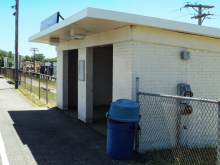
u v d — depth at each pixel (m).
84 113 8.09
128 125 4.80
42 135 6.41
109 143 5.00
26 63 87.31
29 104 11.24
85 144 5.82
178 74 6.23
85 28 6.23
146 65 5.73
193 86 6.47
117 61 6.10
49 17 8.50
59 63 10.56
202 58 6.60
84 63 8.07
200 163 5.05
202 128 6.42
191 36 6.37
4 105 10.71
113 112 4.86
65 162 4.68
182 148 5.71
